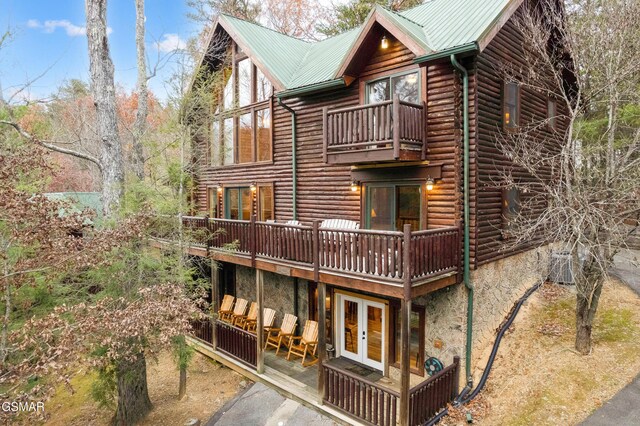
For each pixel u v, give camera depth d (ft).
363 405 25.05
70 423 30.94
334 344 35.73
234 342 36.04
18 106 26.66
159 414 30.32
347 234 25.40
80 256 20.89
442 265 25.35
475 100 27.09
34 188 23.40
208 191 51.70
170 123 35.73
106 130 32.81
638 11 27.78
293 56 45.03
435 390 24.94
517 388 25.49
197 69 37.91
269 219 43.65
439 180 28.86
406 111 27.35
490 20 26.71
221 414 28.78
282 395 30.40
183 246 34.32
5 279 18.84
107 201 32.50
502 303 31.99
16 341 19.90
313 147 38.37
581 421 21.31
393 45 31.40
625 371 24.66
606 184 26.45
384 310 31.73
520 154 32.76
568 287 37.11
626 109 37.99
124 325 19.16
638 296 34.60
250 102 45.37
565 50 35.60
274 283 41.57
